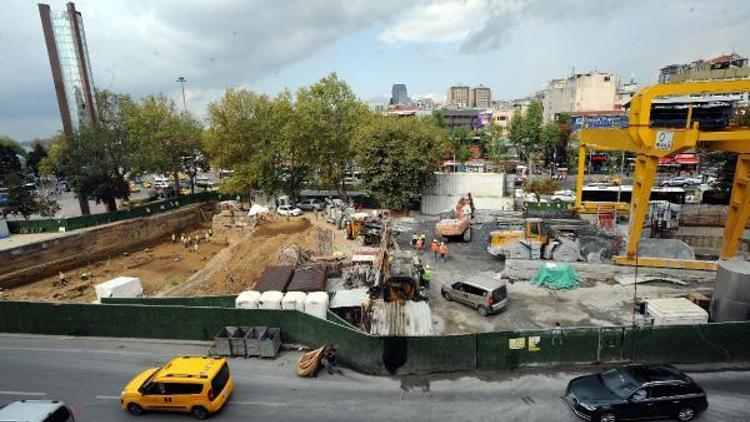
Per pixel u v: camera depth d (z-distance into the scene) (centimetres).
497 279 2881
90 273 4491
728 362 1881
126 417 1672
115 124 5997
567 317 2422
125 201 7200
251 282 3294
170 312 2347
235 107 5875
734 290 2125
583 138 3328
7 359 2184
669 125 2805
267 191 5847
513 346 1912
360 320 2416
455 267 3316
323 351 1970
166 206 6116
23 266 4300
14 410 1397
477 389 1791
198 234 5978
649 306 2191
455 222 3950
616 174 8875
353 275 2875
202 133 6831
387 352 1931
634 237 2912
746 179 2867
